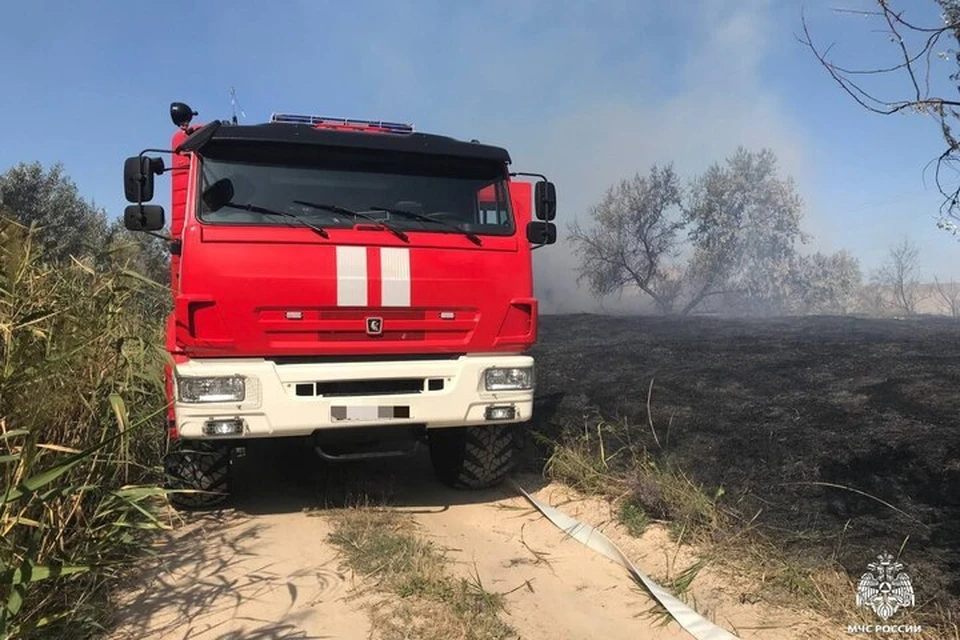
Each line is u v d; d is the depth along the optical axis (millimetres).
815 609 3307
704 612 3420
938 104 2271
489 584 3883
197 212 4422
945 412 4926
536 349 9617
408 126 5984
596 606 3637
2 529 2965
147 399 5023
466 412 4754
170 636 3240
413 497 5430
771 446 4879
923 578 3262
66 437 3592
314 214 4664
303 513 4988
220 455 4820
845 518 3883
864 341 8336
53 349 3523
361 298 4566
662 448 5266
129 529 3910
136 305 5609
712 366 7309
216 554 4207
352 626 3359
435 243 4762
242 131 4605
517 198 5500
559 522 4719
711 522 4184
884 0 2275
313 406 4441
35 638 2998
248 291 4375
